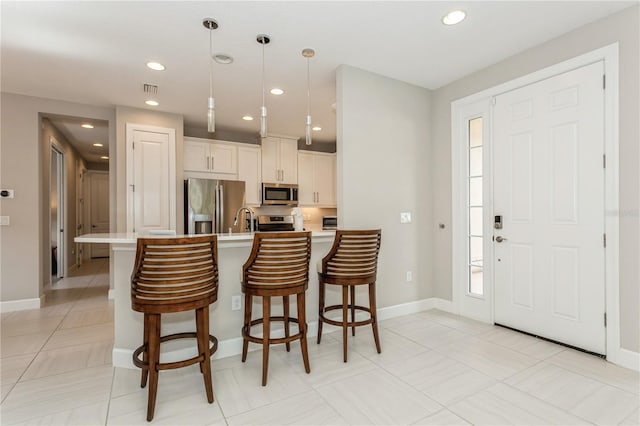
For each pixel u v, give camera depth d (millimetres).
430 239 3701
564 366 2270
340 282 2484
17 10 2178
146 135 4270
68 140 5941
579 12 2281
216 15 2266
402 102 3469
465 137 3387
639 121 2176
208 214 4629
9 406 1840
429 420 1708
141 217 4215
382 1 2131
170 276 1812
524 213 2873
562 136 2602
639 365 2178
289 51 2789
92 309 3758
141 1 2102
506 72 2984
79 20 2307
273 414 1775
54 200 5680
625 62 2236
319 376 2184
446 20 2367
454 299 3473
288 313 2568
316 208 6352
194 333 2232
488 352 2520
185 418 1745
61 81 3373
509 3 2170
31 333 2984
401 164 3457
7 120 3684
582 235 2486
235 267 2607
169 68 3088
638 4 2176
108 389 2033
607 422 1672
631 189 2219
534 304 2809
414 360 2404
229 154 5094
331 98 3889
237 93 3729
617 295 2291
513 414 1747
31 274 3797
